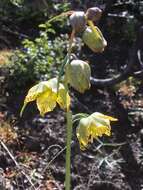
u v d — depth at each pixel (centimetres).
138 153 83
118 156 82
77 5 103
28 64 92
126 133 87
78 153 81
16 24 107
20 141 81
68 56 43
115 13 114
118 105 92
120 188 77
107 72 100
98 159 80
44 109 45
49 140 82
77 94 93
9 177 74
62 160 79
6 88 90
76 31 42
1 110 86
